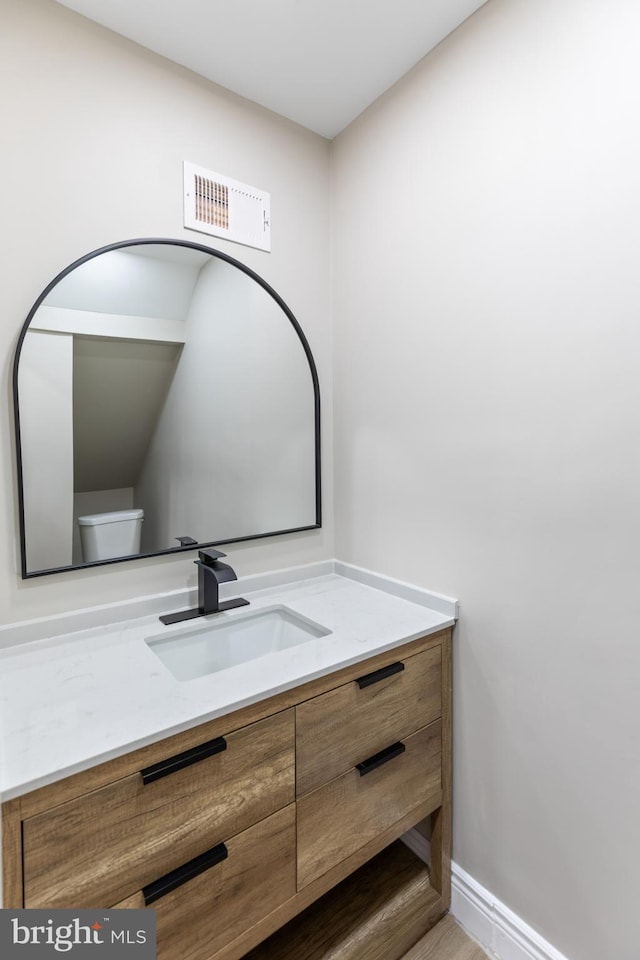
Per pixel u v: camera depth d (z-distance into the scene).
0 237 1.20
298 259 1.77
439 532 1.49
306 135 1.78
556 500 1.17
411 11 1.28
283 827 1.09
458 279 1.38
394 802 1.31
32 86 1.23
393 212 1.59
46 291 1.26
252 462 1.69
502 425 1.29
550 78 1.13
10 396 1.23
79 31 1.29
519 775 1.29
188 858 0.95
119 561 1.41
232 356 1.62
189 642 1.42
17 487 1.24
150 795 0.90
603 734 1.11
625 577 1.05
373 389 1.71
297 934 1.36
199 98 1.51
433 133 1.43
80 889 0.84
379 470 1.70
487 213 1.29
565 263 1.13
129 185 1.39
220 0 1.24
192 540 1.56
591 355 1.09
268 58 1.44
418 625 1.39
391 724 1.30
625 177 1.02
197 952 0.97
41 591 1.29
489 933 1.35
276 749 1.07
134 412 1.43
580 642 1.14
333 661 1.16
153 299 1.45
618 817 1.09
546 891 1.23
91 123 1.32
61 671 1.13
